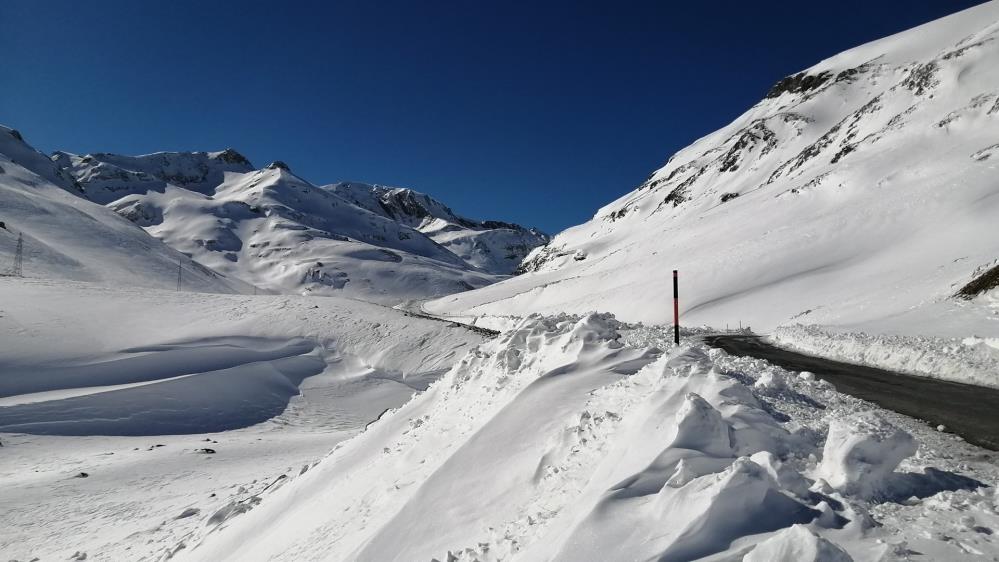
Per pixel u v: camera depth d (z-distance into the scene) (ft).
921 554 11.01
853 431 15.55
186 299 193.57
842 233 159.43
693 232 288.92
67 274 303.48
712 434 15.89
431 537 18.42
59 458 90.02
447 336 167.12
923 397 32.07
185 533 47.19
